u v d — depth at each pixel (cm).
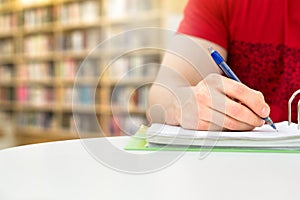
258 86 103
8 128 498
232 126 56
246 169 40
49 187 33
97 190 32
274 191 31
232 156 47
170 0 356
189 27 102
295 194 30
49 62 485
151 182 35
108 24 414
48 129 477
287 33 99
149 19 373
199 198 29
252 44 103
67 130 457
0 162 43
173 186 33
